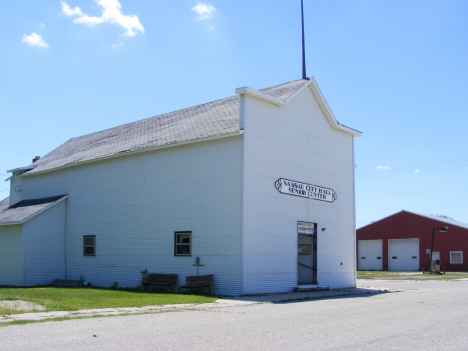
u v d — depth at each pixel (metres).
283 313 12.89
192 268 20.80
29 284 25.78
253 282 19.55
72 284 25.59
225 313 12.97
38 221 26.67
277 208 21.23
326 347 7.79
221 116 22.91
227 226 19.84
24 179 31.88
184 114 26.62
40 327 9.98
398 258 55.84
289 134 22.56
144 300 16.19
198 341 8.34
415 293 20.86
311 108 24.33
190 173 21.56
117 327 10.07
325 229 24.27
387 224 57.09
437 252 52.59
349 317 11.80
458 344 8.11
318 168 24.30
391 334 9.09
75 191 27.55
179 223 21.62
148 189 23.31
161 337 8.77
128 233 23.92
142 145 24.00
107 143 28.28
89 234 26.12
